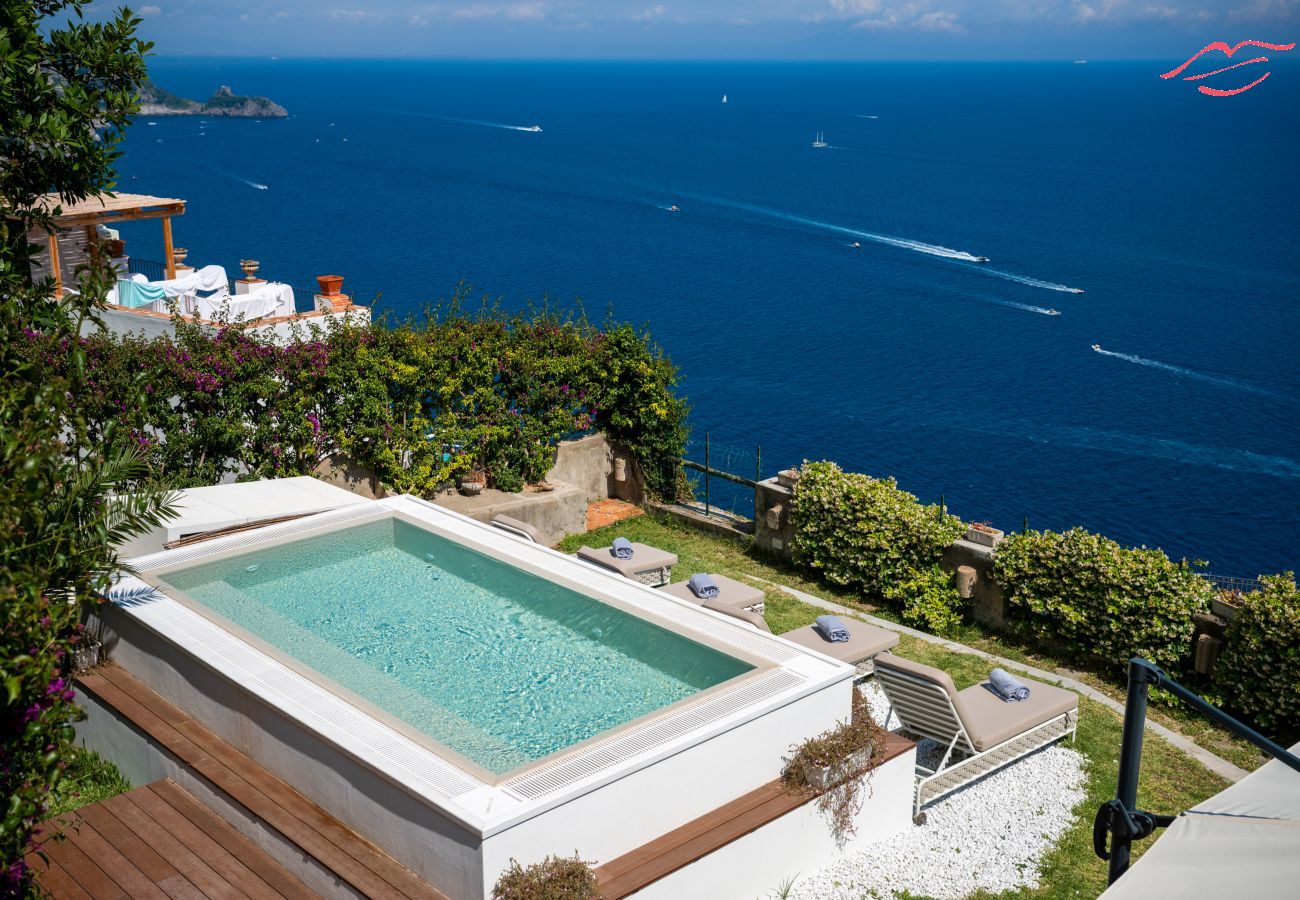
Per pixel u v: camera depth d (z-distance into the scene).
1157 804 9.70
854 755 8.68
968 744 9.66
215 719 9.05
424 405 16.28
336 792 7.88
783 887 8.40
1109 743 10.72
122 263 26.39
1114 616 12.06
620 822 7.59
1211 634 11.71
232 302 22.38
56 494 8.50
